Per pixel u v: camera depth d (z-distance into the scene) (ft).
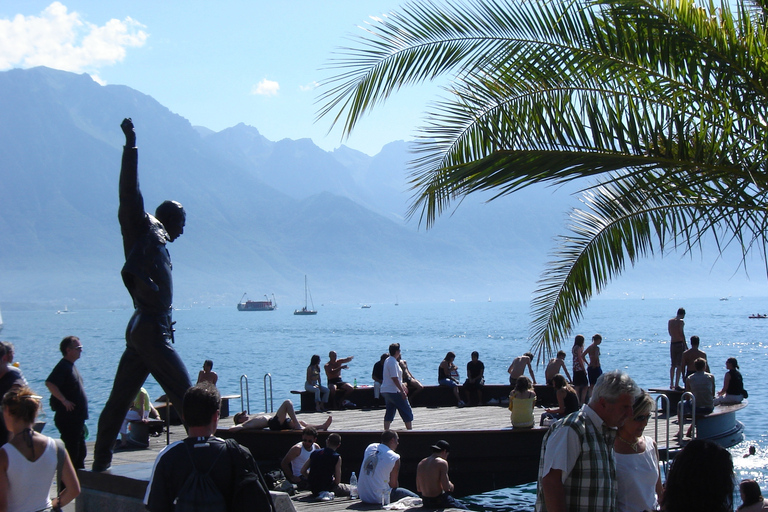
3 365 16.93
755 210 12.62
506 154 12.98
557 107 13.62
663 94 13.28
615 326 308.60
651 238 18.78
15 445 12.60
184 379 18.22
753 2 13.61
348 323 423.64
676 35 12.79
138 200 18.15
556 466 10.40
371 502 27.91
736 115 13.23
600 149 12.82
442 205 15.39
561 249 19.86
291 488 30.12
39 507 12.73
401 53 14.56
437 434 34.17
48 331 350.43
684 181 13.03
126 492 17.65
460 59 14.47
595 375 45.75
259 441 34.35
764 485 35.63
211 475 10.16
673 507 9.91
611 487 10.54
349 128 14.88
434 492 26.96
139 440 35.68
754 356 153.69
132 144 18.02
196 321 524.93
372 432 34.35
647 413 11.73
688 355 44.24
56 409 20.62
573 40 13.69
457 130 14.92
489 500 36.04
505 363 143.95
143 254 18.07
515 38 14.10
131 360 18.92
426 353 177.88
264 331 338.54
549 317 20.34
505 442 34.32
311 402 47.65
